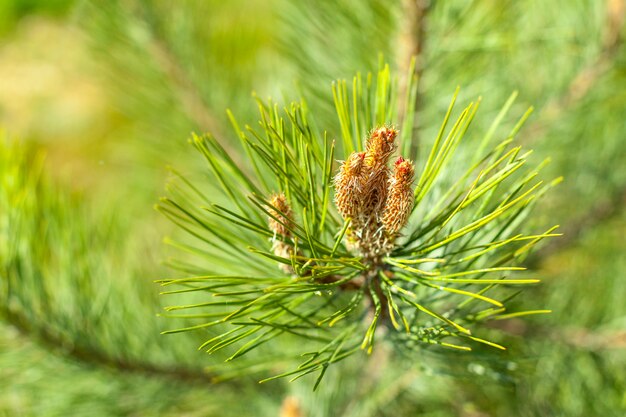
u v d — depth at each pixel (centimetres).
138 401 43
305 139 31
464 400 50
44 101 152
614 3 45
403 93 42
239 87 58
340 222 33
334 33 46
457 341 36
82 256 42
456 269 34
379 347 44
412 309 34
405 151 34
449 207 32
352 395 45
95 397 43
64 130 146
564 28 47
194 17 58
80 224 43
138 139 61
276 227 31
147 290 47
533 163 48
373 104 40
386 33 44
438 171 31
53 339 41
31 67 159
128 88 58
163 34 56
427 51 44
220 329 45
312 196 31
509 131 46
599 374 46
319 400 45
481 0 44
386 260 31
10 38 166
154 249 53
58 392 42
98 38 56
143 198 66
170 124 58
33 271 40
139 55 56
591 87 47
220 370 45
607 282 50
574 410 46
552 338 46
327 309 37
